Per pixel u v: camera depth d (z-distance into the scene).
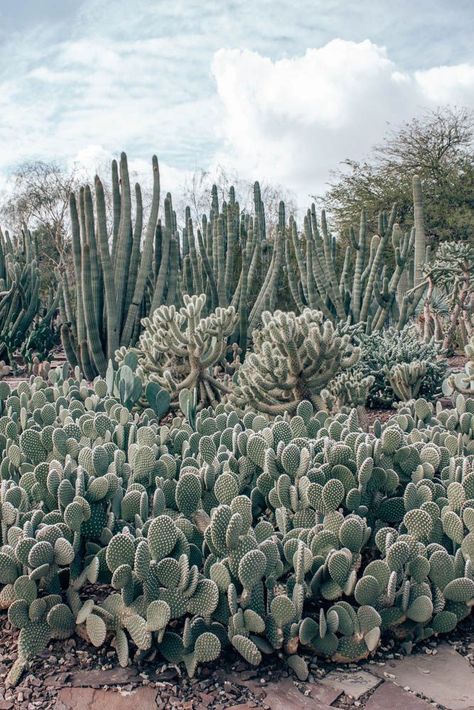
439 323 10.57
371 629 2.72
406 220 26.14
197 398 6.54
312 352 5.68
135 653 2.73
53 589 2.85
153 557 2.74
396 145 27.19
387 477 3.52
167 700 2.48
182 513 3.23
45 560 2.77
